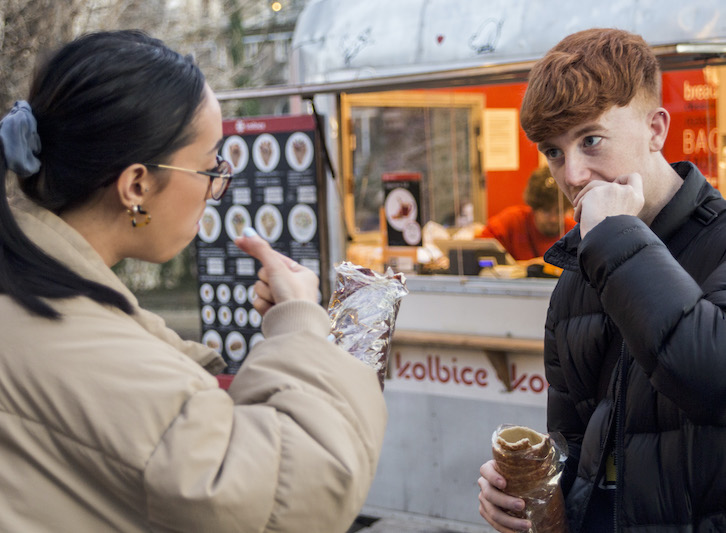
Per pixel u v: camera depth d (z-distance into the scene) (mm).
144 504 952
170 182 1085
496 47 3592
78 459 952
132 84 1030
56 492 966
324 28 4191
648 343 1213
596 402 1573
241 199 4617
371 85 3900
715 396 1192
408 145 4594
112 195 1072
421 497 4102
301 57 4266
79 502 971
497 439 1448
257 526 949
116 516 973
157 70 1054
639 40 1436
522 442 1417
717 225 1386
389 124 4527
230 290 4707
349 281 1320
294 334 1069
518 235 4680
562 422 1659
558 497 1454
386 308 1267
